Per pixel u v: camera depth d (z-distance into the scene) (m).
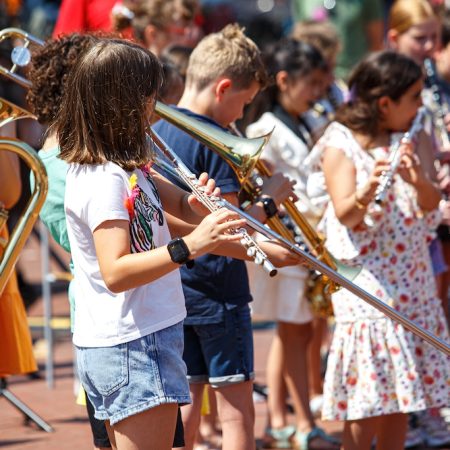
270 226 10.29
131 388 7.96
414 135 12.12
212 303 10.41
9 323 11.59
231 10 33.41
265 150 14.53
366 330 11.34
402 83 11.79
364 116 11.91
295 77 14.62
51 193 9.75
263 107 14.91
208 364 10.51
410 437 14.48
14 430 14.66
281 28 33.81
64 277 17.53
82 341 8.18
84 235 8.13
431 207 11.80
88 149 8.09
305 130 14.93
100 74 8.10
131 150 8.20
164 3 16.77
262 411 16.16
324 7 22.72
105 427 9.16
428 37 16.27
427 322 11.74
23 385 17.44
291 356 14.23
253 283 14.12
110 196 7.91
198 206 8.62
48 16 23.19
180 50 14.30
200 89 10.73
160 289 8.20
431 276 12.02
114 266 7.77
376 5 22.64
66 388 17.19
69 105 8.26
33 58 9.68
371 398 11.21
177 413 8.30
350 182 11.60
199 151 10.25
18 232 9.19
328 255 10.66
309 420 14.24
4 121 9.81
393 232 11.64
